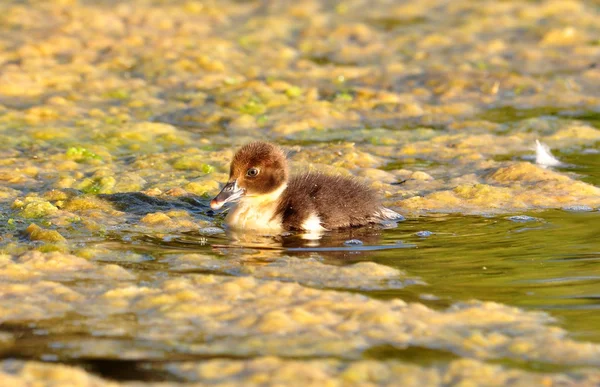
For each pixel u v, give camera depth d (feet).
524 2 100.58
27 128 58.65
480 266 36.06
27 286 33.40
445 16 96.22
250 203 43.19
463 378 26.37
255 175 42.93
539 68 77.61
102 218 43.01
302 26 91.71
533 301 32.24
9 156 53.21
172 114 63.98
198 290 33.19
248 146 44.01
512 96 69.97
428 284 34.01
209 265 36.32
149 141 57.57
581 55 81.46
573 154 55.52
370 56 81.82
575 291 33.14
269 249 38.81
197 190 47.96
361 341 28.86
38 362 27.43
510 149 56.80
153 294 32.76
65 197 45.68
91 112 62.59
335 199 43.09
